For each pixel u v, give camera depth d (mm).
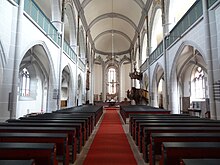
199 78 18703
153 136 3545
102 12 25406
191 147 2646
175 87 12398
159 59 15578
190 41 9383
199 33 8406
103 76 35094
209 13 7430
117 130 9469
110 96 34500
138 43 26141
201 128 4223
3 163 1877
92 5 22094
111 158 4945
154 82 18188
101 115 17328
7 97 6781
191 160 2008
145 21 21375
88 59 27984
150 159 4168
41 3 14695
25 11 8000
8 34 6879
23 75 16922
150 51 19328
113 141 6973
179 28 11016
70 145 4531
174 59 11797
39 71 18391
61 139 3518
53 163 2732
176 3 13453
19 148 2637
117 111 23016
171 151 2660
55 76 12477
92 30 28516
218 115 6867
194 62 15445
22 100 16141
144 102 22609
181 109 18094
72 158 4488
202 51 8148
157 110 11234
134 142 6773
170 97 12445
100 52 35531
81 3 19344
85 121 6465
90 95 30922
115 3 23562
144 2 19625
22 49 7715
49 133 3818
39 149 2639
